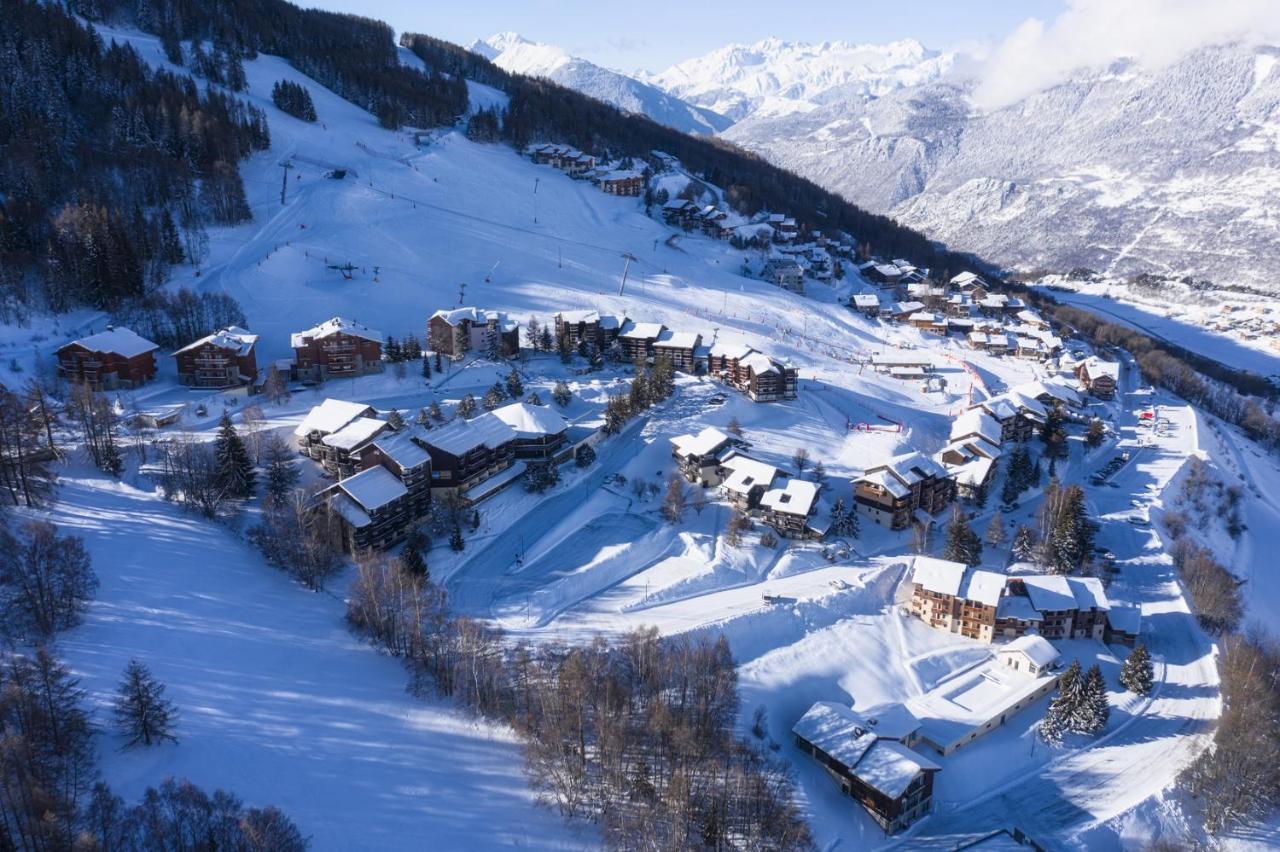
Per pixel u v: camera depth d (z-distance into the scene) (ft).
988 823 261.24
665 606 334.85
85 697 231.71
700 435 440.86
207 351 463.01
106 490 350.23
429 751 245.65
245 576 312.29
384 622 285.64
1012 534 421.59
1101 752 290.35
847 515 398.21
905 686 311.88
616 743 233.14
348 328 497.46
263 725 242.17
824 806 258.16
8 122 613.52
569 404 478.18
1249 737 273.75
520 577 341.00
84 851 167.84
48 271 511.40
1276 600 430.61
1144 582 386.52
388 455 358.23
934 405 569.64
